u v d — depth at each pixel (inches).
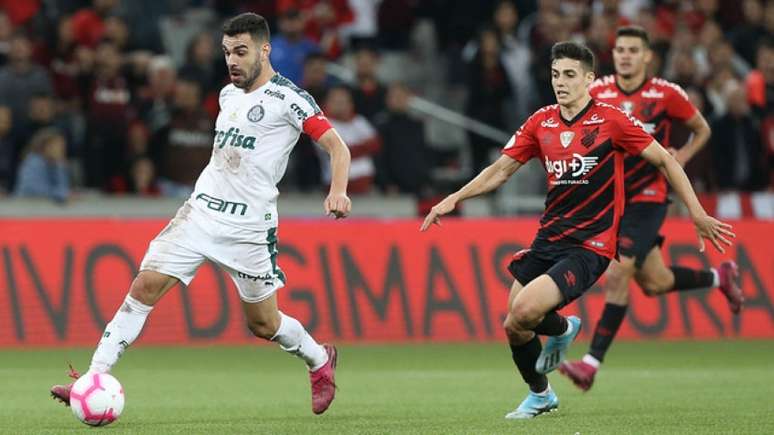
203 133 2447.1
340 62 2869.1
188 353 2007.9
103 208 2351.1
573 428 1091.9
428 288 2224.4
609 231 1168.2
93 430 1088.8
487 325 2226.9
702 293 2279.8
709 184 2522.1
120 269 2130.9
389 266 2223.2
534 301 1125.1
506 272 2250.2
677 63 2618.1
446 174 2635.3
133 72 2536.9
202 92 2568.9
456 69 2947.8
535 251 1193.4
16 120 2415.1
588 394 1438.2
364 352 2031.3
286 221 2199.8
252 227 1114.7
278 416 1219.2
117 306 2118.6
